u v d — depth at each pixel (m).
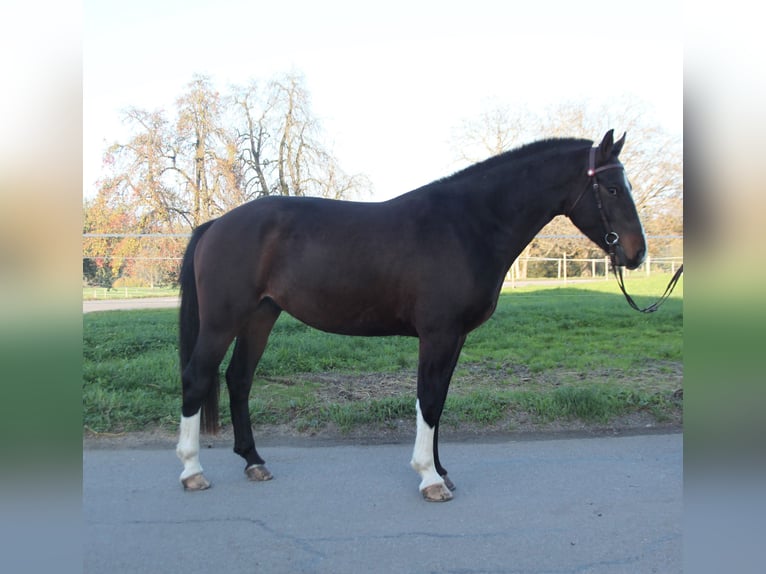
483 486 3.36
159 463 3.79
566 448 4.02
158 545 2.67
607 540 2.69
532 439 4.25
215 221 3.61
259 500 3.20
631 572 2.41
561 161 3.42
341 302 3.34
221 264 3.40
